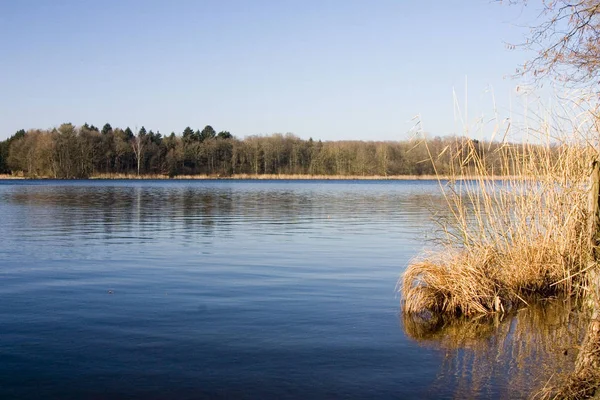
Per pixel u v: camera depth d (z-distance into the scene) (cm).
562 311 934
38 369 682
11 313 929
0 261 1420
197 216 2798
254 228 2242
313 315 926
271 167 10544
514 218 1050
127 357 724
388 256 1533
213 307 975
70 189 5934
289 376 665
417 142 1065
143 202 3875
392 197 4766
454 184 1035
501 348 762
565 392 553
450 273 953
